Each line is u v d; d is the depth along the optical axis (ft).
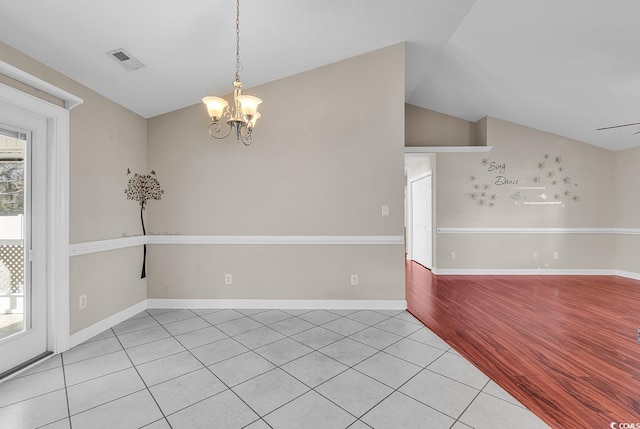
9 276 7.11
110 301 9.59
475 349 8.05
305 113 11.26
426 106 18.02
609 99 12.53
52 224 7.75
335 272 11.31
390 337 8.80
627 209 16.57
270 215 11.30
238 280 11.36
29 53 7.02
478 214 17.42
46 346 7.71
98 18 6.63
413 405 5.72
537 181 17.24
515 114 16.26
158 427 5.12
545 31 9.89
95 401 5.81
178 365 7.16
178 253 11.37
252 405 5.70
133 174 10.71
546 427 5.15
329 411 5.54
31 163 7.39
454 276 17.15
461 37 11.38
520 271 17.34
